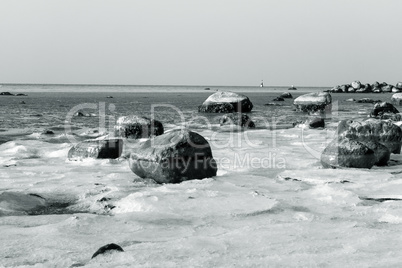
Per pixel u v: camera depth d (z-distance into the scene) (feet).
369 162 33.71
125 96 238.89
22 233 18.76
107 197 24.99
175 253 16.08
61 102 160.56
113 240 17.93
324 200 24.17
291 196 25.20
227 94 111.86
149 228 19.56
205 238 17.79
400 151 41.91
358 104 149.48
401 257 15.12
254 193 25.14
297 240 17.43
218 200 23.77
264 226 19.47
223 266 14.70
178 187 27.04
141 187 27.73
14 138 57.31
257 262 14.97
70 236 18.38
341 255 15.49
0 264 15.40
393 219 20.44
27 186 27.94
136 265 14.85
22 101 157.17
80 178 30.50
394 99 147.43
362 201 23.95
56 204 24.21
